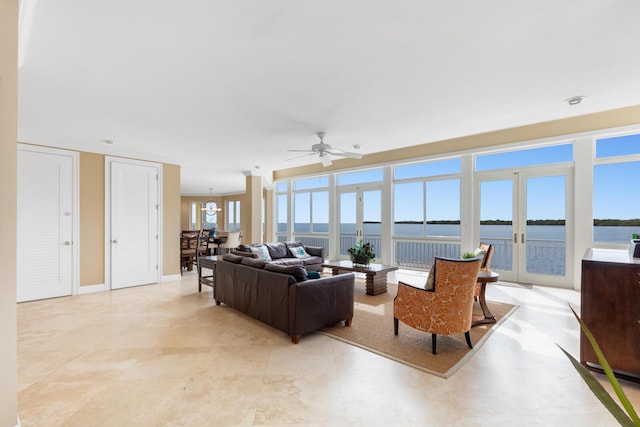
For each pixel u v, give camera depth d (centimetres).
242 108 347
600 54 242
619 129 418
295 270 307
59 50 224
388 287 514
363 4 182
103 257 509
